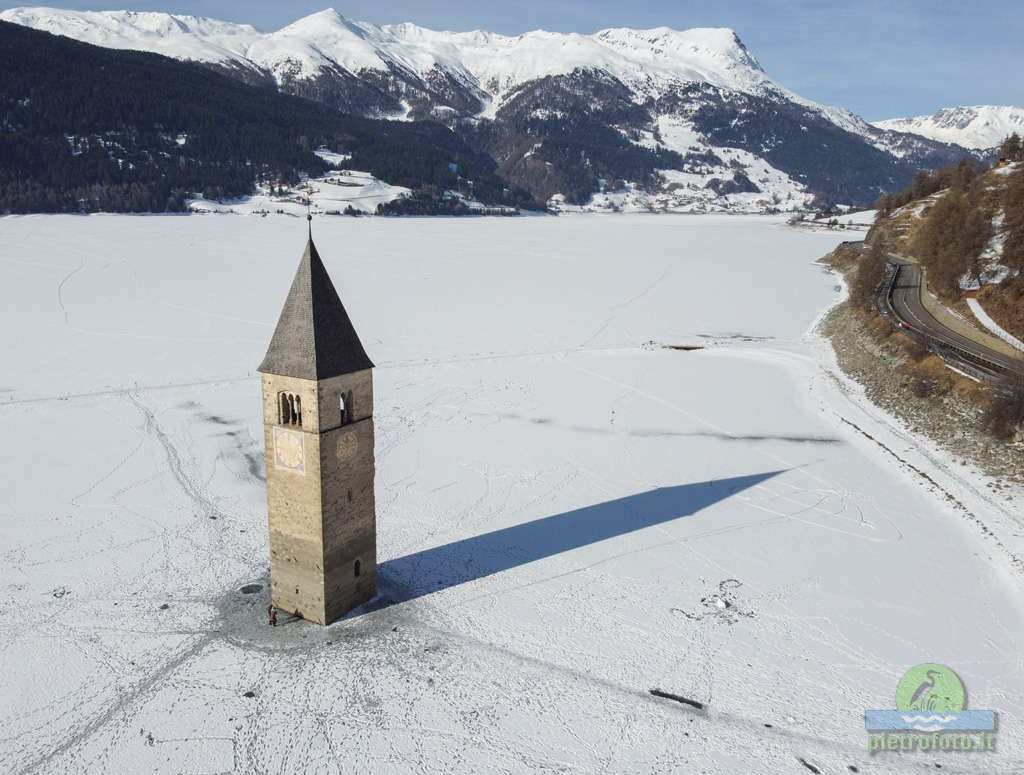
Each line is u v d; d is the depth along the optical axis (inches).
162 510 2448.3
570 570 2158.0
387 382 3900.1
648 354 4512.8
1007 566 2176.4
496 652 1795.0
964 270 4992.6
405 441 3105.3
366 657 1766.7
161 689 1646.2
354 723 1561.3
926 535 2364.7
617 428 3297.2
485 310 5728.3
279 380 1775.3
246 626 1872.5
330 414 1775.3
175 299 5723.4
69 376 3821.4
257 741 1507.1
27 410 3321.9
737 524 2438.5
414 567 2165.4
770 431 3272.6
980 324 4372.5
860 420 3398.1
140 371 3932.1
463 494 2635.3
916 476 2797.7
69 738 1503.4
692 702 1638.8
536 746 1510.8
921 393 3420.3
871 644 1830.7
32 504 2463.1
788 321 5393.7
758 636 1860.2
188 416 3309.5
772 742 1526.8
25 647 1766.7
